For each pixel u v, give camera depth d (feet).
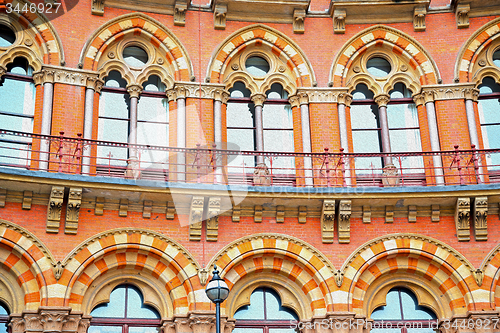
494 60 68.33
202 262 57.41
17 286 54.65
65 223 55.36
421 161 64.85
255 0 66.33
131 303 57.57
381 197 58.39
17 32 62.75
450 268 58.54
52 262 54.24
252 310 58.85
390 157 64.54
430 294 59.82
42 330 52.70
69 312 53.47
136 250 57.06
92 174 59.16
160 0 65.77
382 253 58.95
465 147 63.52
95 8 64.39
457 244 59.26
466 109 64.90
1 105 60.75
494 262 58.59
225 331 56.54
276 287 59.47
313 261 58.39
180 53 65.41
